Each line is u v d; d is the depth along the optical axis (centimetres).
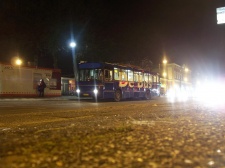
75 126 1009
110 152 559
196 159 501
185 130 843
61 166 470
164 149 581
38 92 3962
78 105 2475
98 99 3409
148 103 2834
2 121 1332
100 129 878
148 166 463
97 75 3159
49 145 628
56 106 2325
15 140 700
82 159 510
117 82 3328
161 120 1180
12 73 3634
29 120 1370
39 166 470
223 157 516
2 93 3531
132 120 1202
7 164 481
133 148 593
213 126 946
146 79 3947
